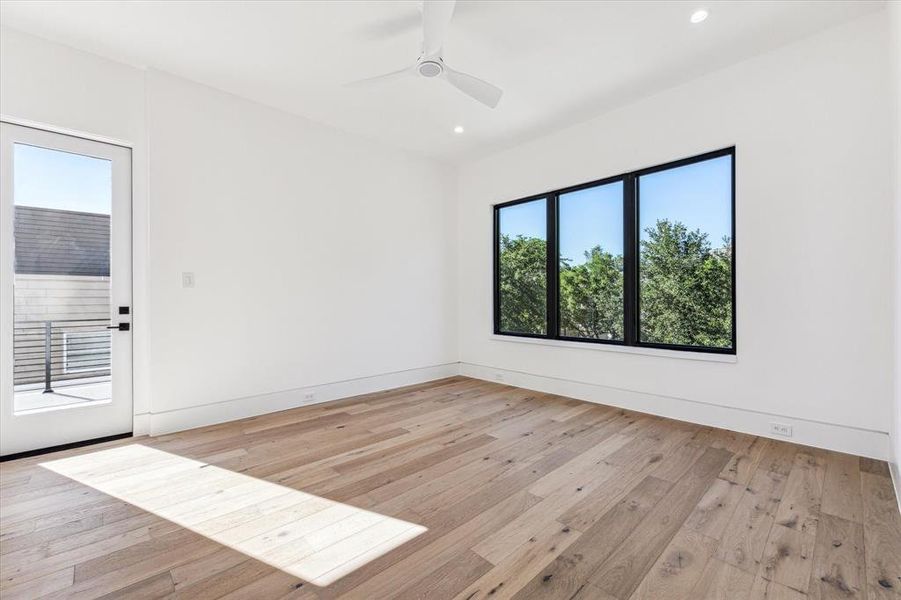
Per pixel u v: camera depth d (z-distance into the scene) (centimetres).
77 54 268
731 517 180
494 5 225
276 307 352
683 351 322
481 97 262
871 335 237
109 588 138
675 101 317
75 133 269
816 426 256
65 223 270
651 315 347
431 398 396
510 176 451
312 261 376
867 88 237
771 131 271
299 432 298
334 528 175
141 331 293
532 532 171
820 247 253
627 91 324
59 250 268
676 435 286
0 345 247
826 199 251
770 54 271
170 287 298
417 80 305
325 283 385
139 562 152
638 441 275
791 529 170
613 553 156
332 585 140
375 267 425
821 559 151
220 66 288
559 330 419
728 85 289
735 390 290
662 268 339
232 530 173
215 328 319
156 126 291
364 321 416
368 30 248
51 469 234
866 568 145
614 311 371
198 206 310
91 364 277
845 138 244
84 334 275
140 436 288
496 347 469
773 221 271
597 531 171
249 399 335
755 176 278
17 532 171
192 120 307
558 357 407
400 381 447
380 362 429
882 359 233
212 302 317
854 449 243
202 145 312
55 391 265
